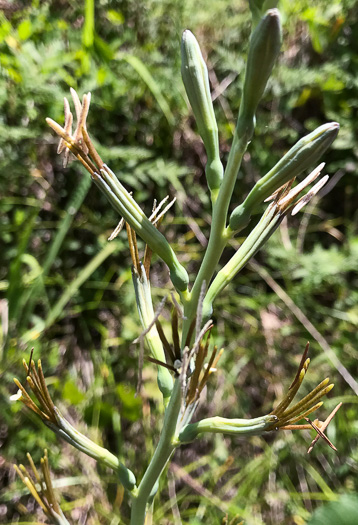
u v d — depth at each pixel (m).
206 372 0.07
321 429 0.07
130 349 0.18
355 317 0.20
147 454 0.18
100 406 0.17
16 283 0.16
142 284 0.08
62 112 0.18
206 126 0.07
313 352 0.20
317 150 0.06
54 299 0.19
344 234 0.21
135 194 0.19
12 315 0.17
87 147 0.07
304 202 0.07
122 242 0.19
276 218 0.07
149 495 0.08
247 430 0.07
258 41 0.05
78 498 0.17
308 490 0.18
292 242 0.21
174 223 0.20
